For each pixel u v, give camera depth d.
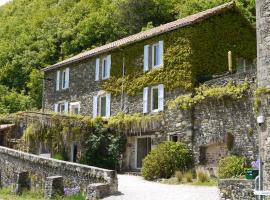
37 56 48.44
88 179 17.23
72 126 26.06
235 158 19.45
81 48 46.88
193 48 23.75
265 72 14.15
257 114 14.31
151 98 25.66
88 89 30.17
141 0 48.06
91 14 49.06
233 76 21.14
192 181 19.69
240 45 26.03
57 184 17.61
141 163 25.59
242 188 13.25
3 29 58.44
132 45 27.31
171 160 21.42
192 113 22.62
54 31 51.12
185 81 23.55
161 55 25.23
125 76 27.42
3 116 30.77
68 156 26.42
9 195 19.55
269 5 14.39
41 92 44.25
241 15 26.05
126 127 25.81
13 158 21.62
